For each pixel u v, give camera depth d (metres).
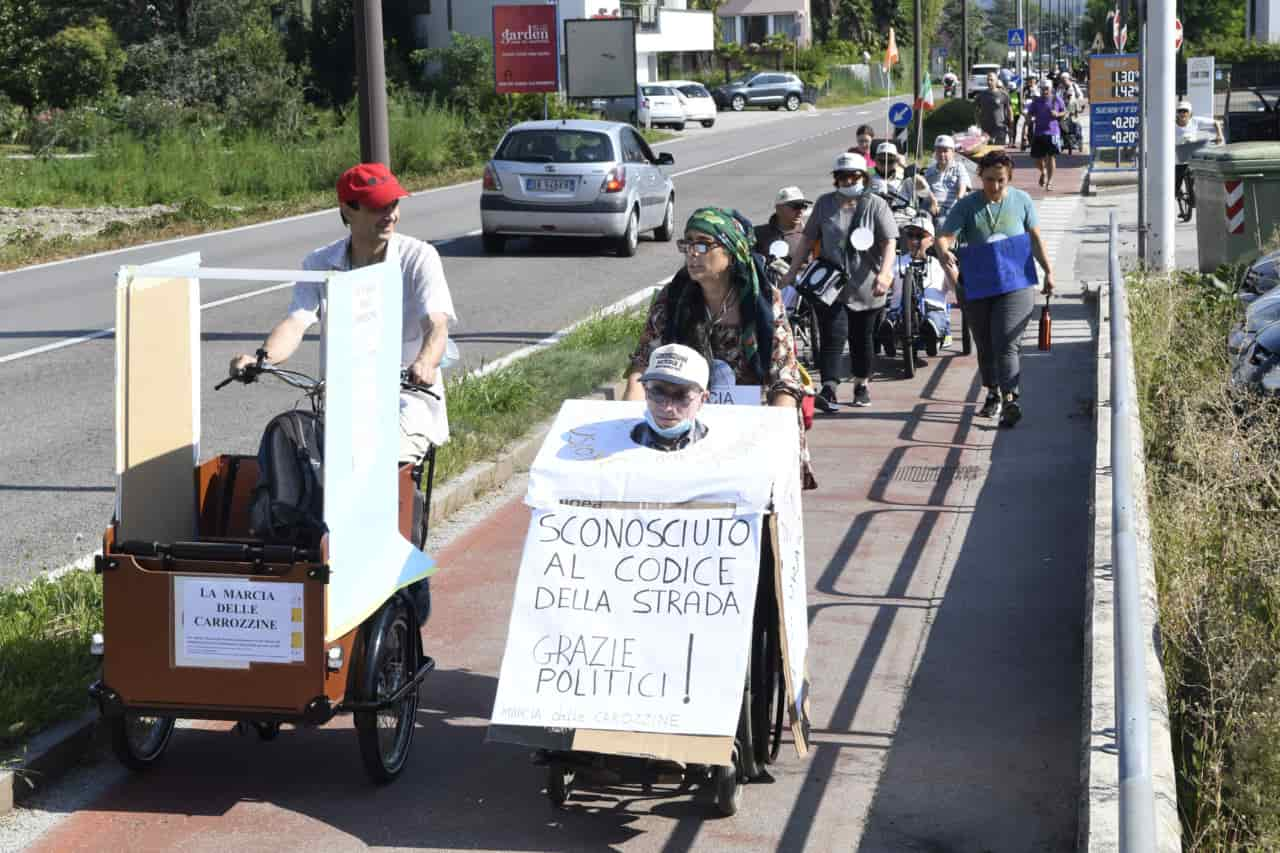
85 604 6.37
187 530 5.28
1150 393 10.12
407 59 57.84
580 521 4.71
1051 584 7.10
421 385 5.29
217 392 11.93
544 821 4.87
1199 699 5.35
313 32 58.81
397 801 5.03
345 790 5.12
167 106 41.12
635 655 4.58
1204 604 6.13
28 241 23.02
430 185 34.31
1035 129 28.75
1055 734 5.44
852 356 11.13
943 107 47.16
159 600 4.79
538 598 4.68
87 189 31.59
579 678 4.58
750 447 4.75
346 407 4.74
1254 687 5.30
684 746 4.46
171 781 5.20
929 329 12.76
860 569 7.38
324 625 4.71
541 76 47.72
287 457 5.03
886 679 5.99
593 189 20.66
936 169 15.52
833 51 98.94
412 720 5.34
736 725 4.48
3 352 14.15
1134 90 26.81
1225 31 95.19
